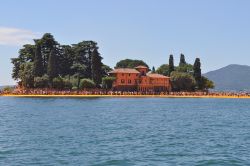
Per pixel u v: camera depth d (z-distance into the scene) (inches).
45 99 6678.2
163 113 4050.2
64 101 6092.5
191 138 2059.5
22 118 3270.2
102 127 2593.5
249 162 1413.6
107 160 1432.1
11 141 1878.7
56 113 3828.7
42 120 3078.2
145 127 2632.9
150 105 5403.5
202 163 1398.9
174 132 2342.5
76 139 1969.7
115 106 5049.2
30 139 1953.7
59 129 2432.3
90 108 4584.2
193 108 4931.1
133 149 1670.8
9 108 4512.8
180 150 1656.0
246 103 6456.7
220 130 2477.9
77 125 2706.7
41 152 1574.8
